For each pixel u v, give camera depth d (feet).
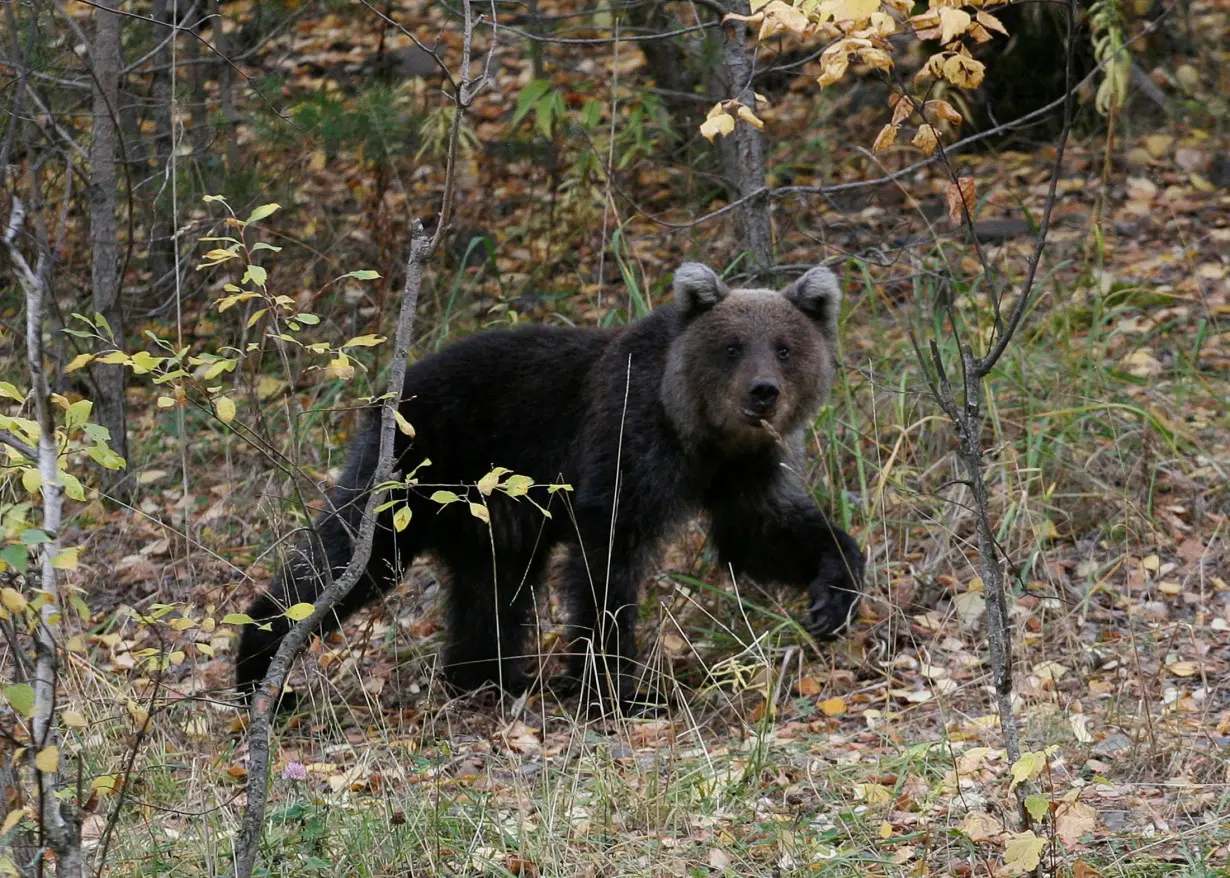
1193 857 22.97
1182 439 43.21
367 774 28.09
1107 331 49.93
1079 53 65.62
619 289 55.83
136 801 25.40
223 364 22.33
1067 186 62.39
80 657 29.68
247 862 20.04
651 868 23.99
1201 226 58.18
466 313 53.42
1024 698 31.60
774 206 57.77
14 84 39.65
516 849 24.97
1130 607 34.71
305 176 55.52
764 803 27.07
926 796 26.03
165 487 47.62
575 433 36.73
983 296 51.93
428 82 68.08
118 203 49.70
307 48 71.77
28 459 19.83
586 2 71.46
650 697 35.40
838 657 36.22
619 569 35.37
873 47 23.26
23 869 19.36
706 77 60.13
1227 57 69.72
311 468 45.60
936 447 43.75
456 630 38.17
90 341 45.27
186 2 54.19
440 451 36.83
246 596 38.99
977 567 37.37
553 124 57.98
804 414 36.11
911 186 62.39
